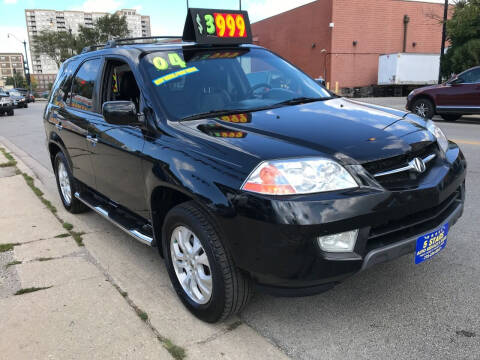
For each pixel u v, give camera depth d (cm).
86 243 396
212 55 351
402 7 3356
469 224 398
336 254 214
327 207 208
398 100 2427
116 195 354
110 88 359
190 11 359
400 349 229
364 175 224
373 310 267
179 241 268
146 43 369
